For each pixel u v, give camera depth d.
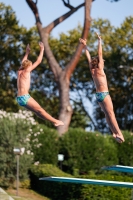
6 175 31.05
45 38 40.75
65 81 40.47
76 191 28.58
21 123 31.91
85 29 39.12
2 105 52.75
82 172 34.59
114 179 28.86
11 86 53.31
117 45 56.75
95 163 34.91
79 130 35.53
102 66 13.51
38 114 12.93
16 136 31.42
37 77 56.81
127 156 35.75
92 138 35.25
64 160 35.03
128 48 56.50
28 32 54.03
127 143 35.97
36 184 32.22
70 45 56.12
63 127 40.25
